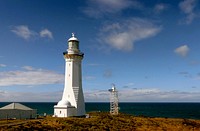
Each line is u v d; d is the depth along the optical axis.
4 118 72.69
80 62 81.88
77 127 62.28
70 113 76.38
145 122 79.38
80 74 81.62
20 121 65.00
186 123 85.31
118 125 70.94
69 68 80.44
